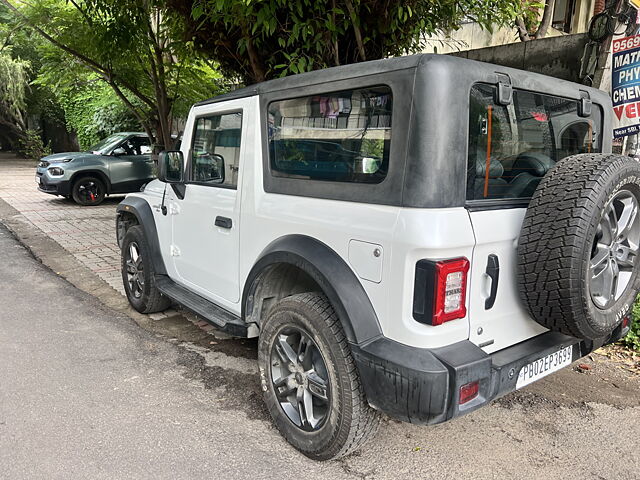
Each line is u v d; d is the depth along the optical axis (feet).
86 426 9.66
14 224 30.78
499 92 7.45
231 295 11.14
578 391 11.48
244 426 9.86
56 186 36.65
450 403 6.85
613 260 7.98
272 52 17.48
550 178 7.40
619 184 7.20
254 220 9.85
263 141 9.68
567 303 7.05
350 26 16.62
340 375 7.84
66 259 22.95
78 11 27.40
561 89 8.84
